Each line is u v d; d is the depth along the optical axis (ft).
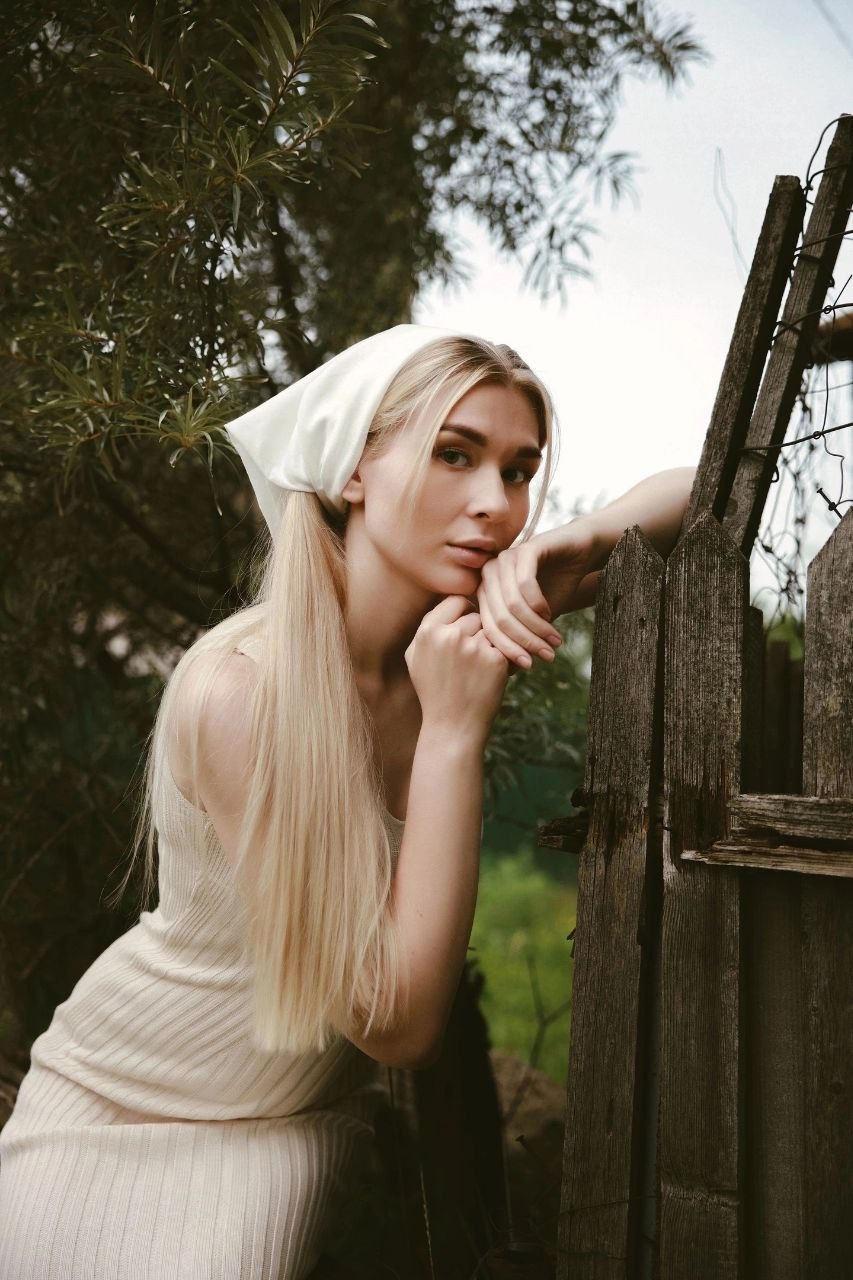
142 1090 4.33
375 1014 3.79
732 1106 3.49
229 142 4.83
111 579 7.79
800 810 3.38
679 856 3.61
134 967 4.44
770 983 3.55
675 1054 3.60
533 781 10.68
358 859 3.88
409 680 4.46
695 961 3.58
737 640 3.56
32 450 6.77
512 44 7.82
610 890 3.79
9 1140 4.50
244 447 4.38
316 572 4.13
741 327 3.97
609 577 3.86
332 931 3.82
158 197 5.04
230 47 5.60
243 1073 4.25
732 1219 3.46
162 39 5.13
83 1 5.38
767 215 3.99
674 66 7.51
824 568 3.42
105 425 5.34
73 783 7.67
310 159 5.21
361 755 4.08
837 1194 3.33
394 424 3.89
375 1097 5.12
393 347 3.96
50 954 7.73
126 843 7.75
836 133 3.97
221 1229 4.02
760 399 3.94
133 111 5.92
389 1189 6.38
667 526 4.51
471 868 3.85
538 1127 7.97
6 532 7.29
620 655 3.82
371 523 3.96
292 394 4.27
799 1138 3.48
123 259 6.09
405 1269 5.48
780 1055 3.52
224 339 5.63
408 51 7.87
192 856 4.20
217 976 4.23
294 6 6.15
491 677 3.85
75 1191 4.15
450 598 3.98
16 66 5.72
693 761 3.61
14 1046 7.13
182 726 4.05
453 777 3.83
